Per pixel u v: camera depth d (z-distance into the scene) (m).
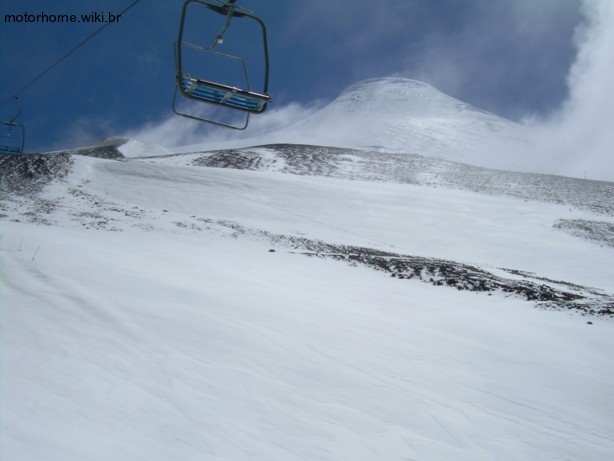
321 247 27.23
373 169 67.38
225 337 7.62
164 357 6.30
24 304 7.66
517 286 20.00
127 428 4.34
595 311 15.82
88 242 19.27
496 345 10.31
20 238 16.25
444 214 39.91
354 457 4.61
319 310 11.29
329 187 45.28
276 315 9.88
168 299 9.61
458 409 6.24
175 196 39.44
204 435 4.49
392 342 9.23
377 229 35.00
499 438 5.56
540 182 64.56
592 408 7.04
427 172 67.00
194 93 5.50
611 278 27.02
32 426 3.99
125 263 13.78
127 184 42.34
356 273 20.55
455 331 11.36
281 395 5.75
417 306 14.55
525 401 6.96
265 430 4.82
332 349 8.02
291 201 40.28
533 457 5.22
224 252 22.77
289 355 7.29
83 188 40.09
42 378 4.97
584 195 56.28
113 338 6.70
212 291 11.38
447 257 29.70
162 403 4.98
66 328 6.78
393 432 5.27
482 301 16.94
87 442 3.96
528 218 40.62
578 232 37.00
